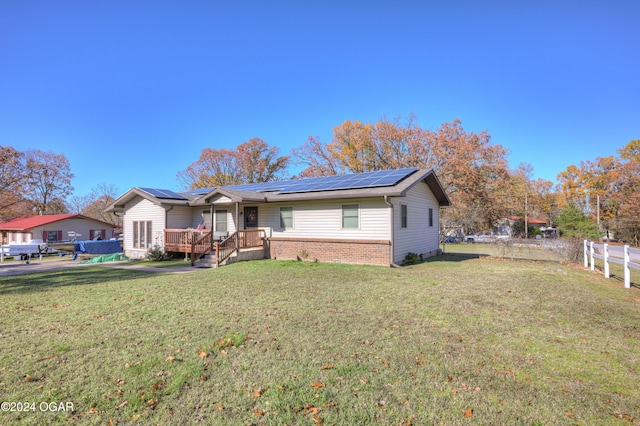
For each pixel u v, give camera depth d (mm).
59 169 41500
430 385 3318
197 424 2688
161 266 13938
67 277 10758
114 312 6102
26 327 5234
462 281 9148
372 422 2711
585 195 42500
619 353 4168
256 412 2852
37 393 3186
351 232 13641
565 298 7105
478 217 28891
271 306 6434
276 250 15523
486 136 31875
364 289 8062
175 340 4570
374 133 35219
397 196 12195
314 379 3436
